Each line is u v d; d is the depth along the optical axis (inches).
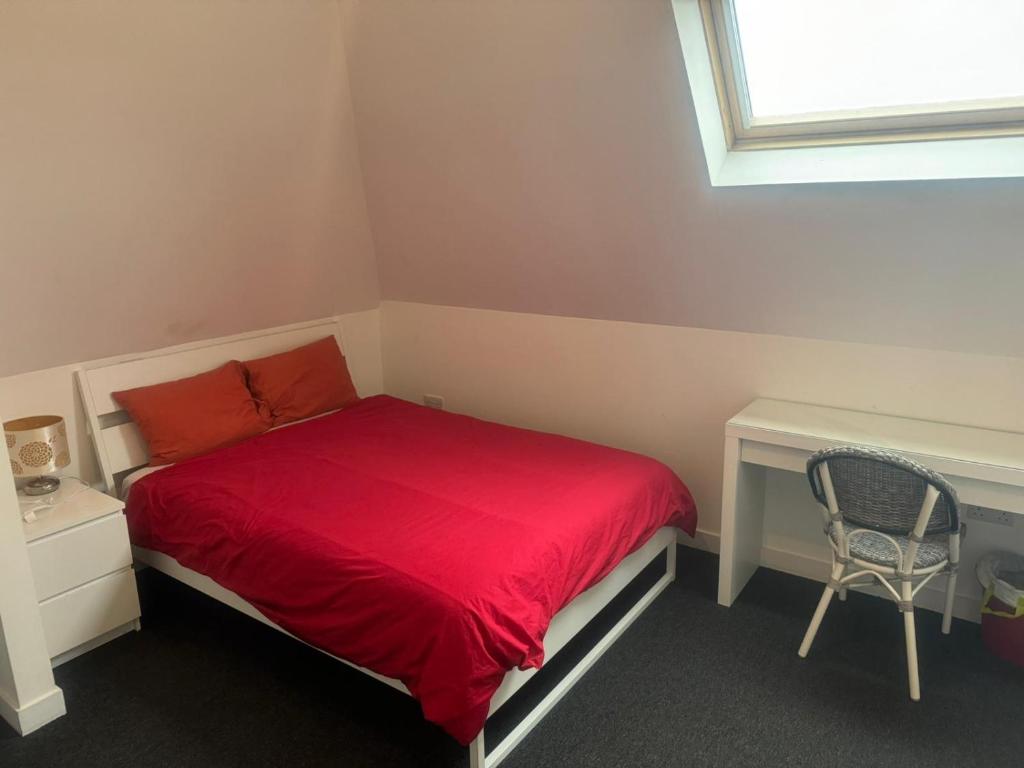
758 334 117.0
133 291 115.2
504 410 150.8
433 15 104.0
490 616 76.5
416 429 131.8
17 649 87.7
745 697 92.6
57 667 101.4
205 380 127.4
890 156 94.3
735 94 100.8
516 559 83.7
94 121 94.9
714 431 125.0
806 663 98.7
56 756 85.6
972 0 82.6
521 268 134.2
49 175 94.9
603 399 136.3
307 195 130.0
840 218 97.5
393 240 145.7
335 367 146.6
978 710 89.7
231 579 96.3
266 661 102.5
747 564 117.5
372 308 163.6
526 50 101.0
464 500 100.0
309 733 88.4
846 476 89.4
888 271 99.6
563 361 139.6
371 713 91.9
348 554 86.5
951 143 92.1
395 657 79.6
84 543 100.2
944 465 90.7
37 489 105.6
